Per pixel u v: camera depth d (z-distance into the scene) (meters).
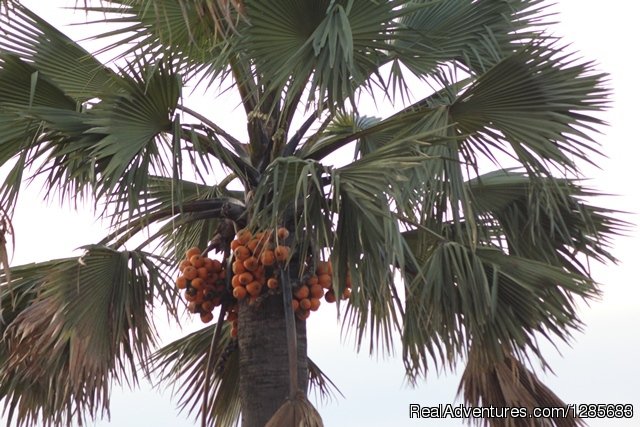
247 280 14.10
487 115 14.53
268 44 13.16
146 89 13.16
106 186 13.35
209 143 14.49
